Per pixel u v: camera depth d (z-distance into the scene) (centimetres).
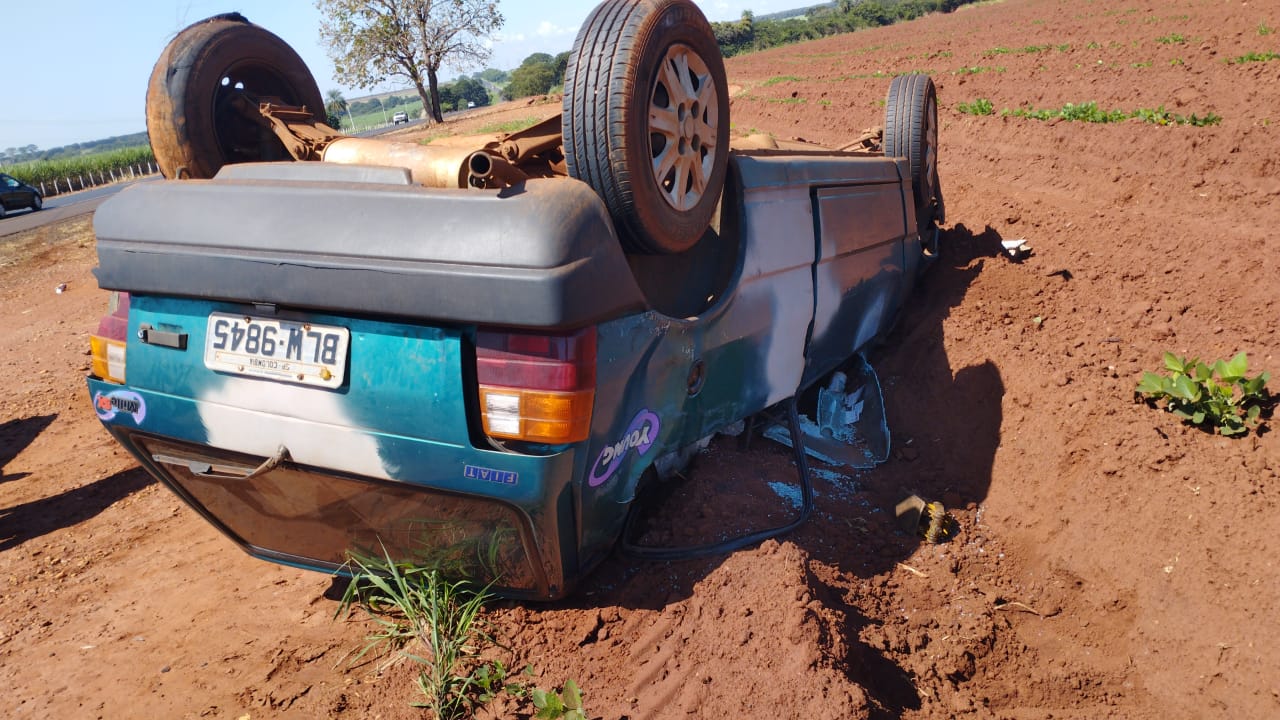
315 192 310
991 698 357
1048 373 528
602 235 292
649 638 343
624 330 313
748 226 397
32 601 418
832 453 509
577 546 327
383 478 310
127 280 333
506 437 290
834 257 484
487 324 284
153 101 401
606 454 319
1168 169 905
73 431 709
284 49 444
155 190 339
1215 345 553
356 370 301
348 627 374
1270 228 690
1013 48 2748
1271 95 1130
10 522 521
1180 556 396
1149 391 488
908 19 9306
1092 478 454
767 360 427
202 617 390
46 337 1164
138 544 478
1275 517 391
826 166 486
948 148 1284
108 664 358
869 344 599
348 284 292
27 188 3862
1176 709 344
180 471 360
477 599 344
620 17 307
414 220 291
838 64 3744
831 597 377
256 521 373
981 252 746
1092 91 1490
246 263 306
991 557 438
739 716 301
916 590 411
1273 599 359
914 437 541
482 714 312
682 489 415
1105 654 378
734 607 344
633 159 302
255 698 328
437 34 5309
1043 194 963
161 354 334
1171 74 1491
